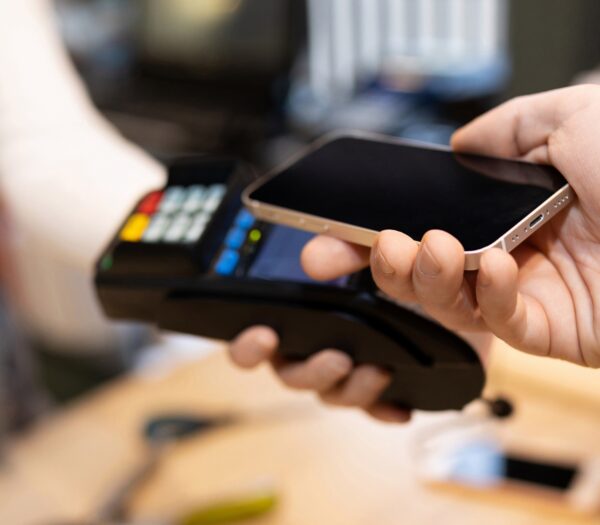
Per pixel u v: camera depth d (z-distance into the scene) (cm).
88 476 76
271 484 71
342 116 125
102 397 86
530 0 100
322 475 74
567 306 40
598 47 98
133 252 50
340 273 42
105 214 69
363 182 45
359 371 48
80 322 132
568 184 40
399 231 39
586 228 40
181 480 74
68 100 79
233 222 52
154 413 82
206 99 132
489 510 68
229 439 79
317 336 47
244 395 84
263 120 128
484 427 77
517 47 104
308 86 134
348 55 133
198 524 69
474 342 46
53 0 150
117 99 142
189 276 49
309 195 44
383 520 68
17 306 129
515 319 37
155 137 132
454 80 121
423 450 75
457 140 46
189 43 133
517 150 45
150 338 129
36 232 73
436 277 35
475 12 117
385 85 128
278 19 123
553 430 76
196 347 109
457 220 39
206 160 55
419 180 44
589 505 66
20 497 74
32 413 108
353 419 80
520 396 81
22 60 76
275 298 47
